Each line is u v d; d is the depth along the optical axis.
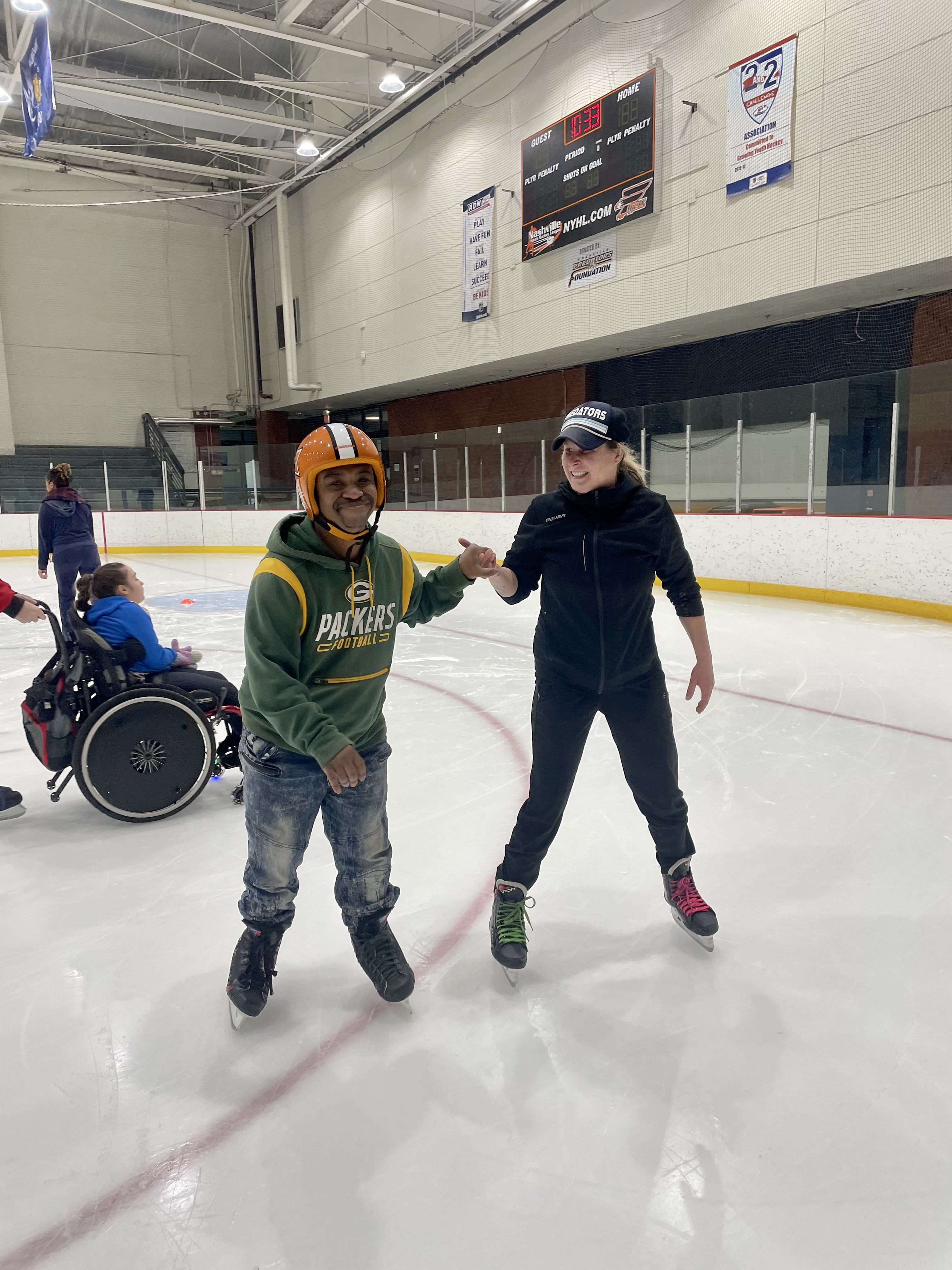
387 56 12.66
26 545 14.70
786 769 3.61
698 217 10.58
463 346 14.80
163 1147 1.55
